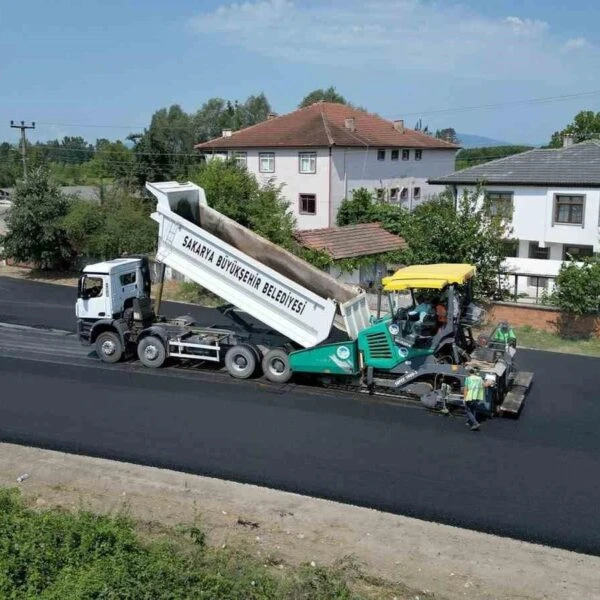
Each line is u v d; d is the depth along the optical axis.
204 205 18.00
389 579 8.64
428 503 10.68
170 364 18.05
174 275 30.56
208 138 92.56
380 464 12.06
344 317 15.10
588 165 32.69
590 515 10.33
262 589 7.87
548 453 12.54
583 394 15.95
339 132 43.59
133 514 10.23
